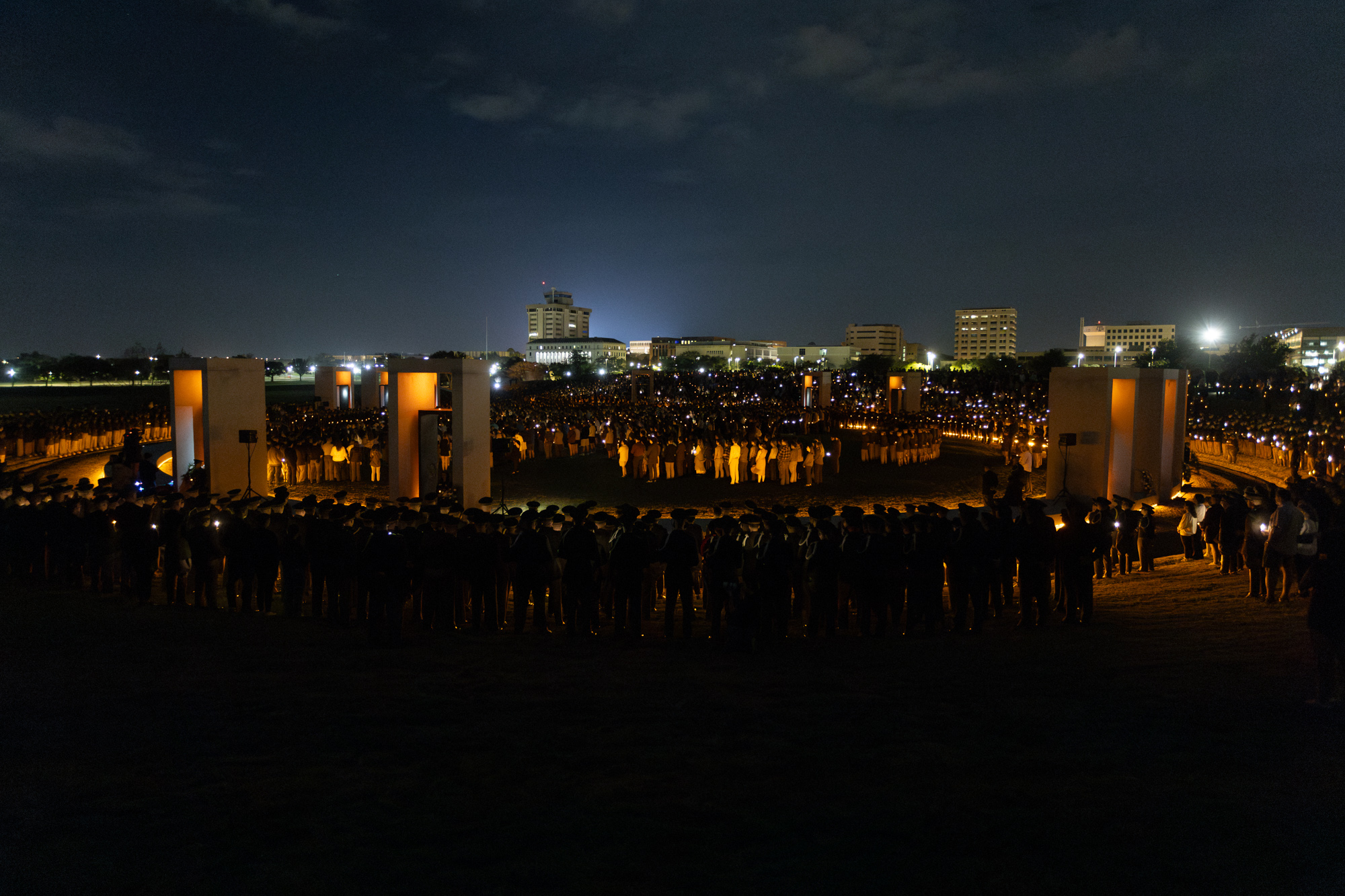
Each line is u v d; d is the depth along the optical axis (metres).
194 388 24.00
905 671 8.37
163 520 11.55
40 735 6.00
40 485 13.70
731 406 55.97
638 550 10.25
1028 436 33.12
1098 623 10.84
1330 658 6.57
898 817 4.80
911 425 33.50
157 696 7.03
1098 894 3.86
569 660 8.95
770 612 9.95
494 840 4.48
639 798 5.10
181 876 3.95
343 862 4.17
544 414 39.47
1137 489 24.03
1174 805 4.86
